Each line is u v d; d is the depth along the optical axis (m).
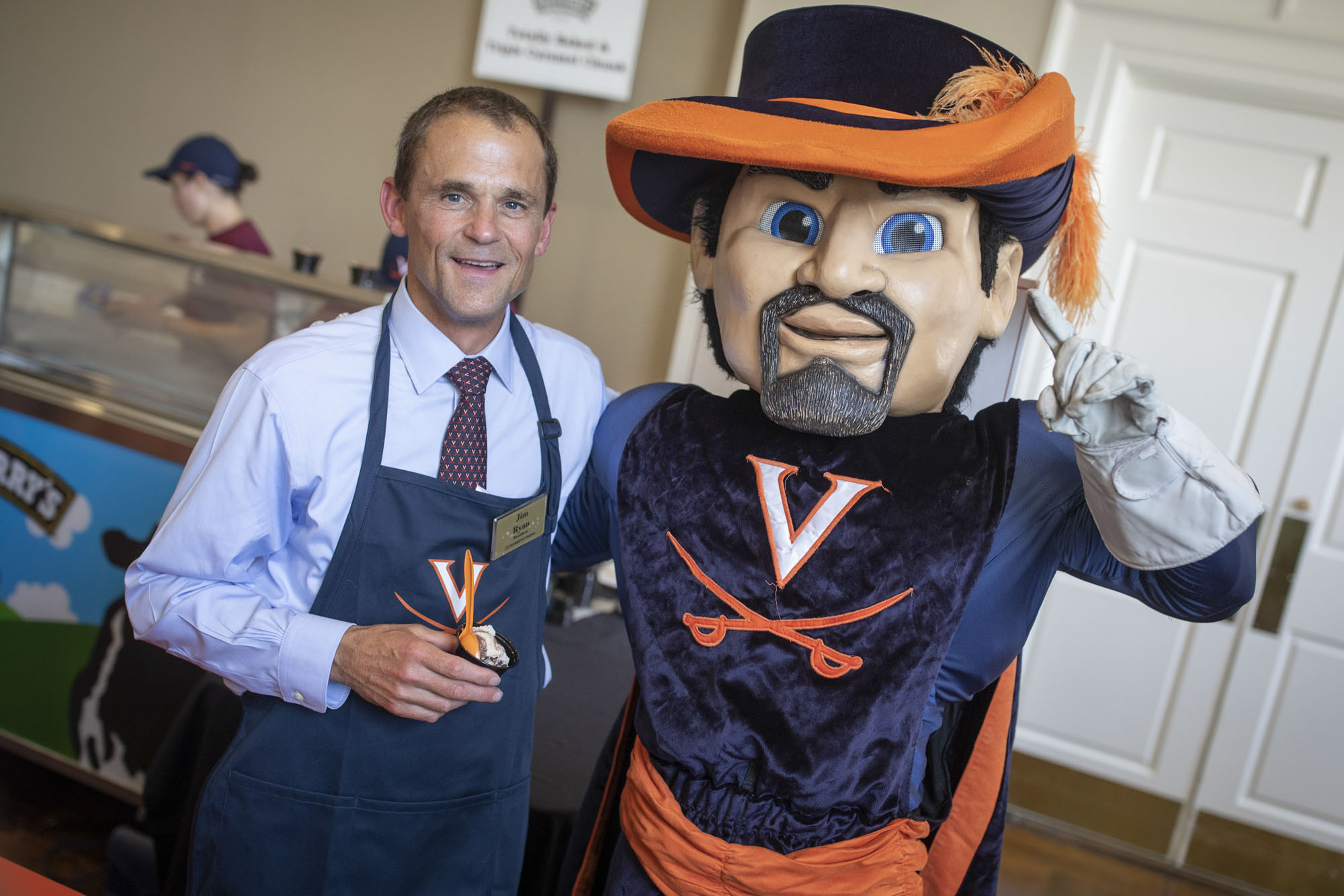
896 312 1.00
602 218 3.47
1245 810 2.71
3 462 2.18
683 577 1.08
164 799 1.67
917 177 0.91
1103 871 2.70
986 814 1.14
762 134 0.96
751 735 1.01
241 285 2.08
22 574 2.17
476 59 3.46
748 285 1.06
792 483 1.07
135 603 1.13
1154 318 2.75
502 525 1.13
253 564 1.16
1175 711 2.77
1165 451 0.84
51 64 4.24
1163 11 2.52
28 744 2.18
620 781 1.16
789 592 1.03
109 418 2.09
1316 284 2.60
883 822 1.00
